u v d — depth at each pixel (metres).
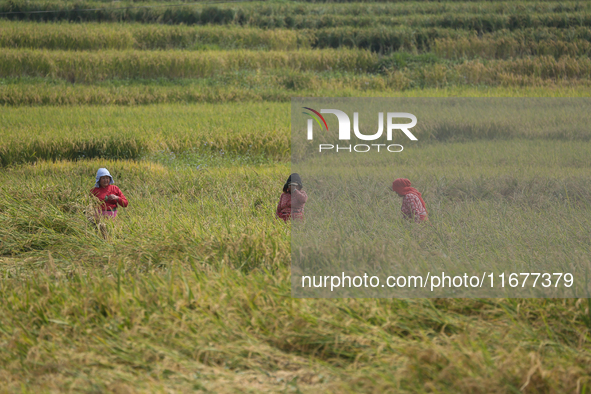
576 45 96.75
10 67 87.81
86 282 17.38
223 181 36.81
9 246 24.27
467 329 13.61
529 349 13.12
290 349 13.84
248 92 79.00
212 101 77.44
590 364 12.36
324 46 109.44
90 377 12.38
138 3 128.00
